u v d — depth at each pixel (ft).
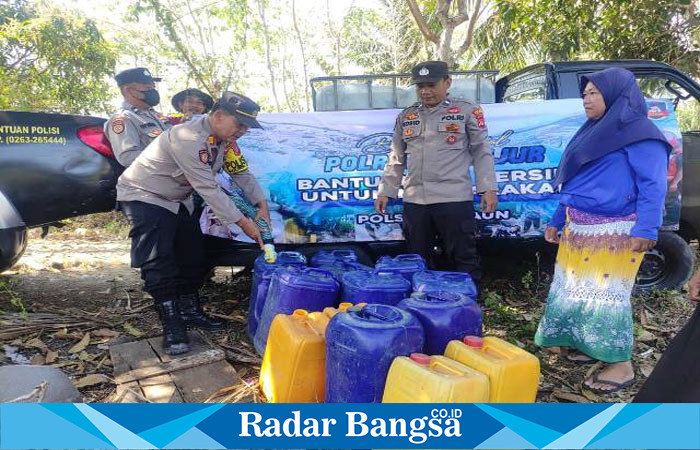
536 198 12.82
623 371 9.18
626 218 8.65
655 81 14.56
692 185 13.84
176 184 9.89
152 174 9.77
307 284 8.91
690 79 14.43
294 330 7.59
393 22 42.73
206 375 9.00
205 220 12.32
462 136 11.27
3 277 14.92
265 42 39.99
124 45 36.37
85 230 25.12
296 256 10.87
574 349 10.73
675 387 6.55
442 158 11.28
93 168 11.73
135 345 10.10
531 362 6.79
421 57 42.47
